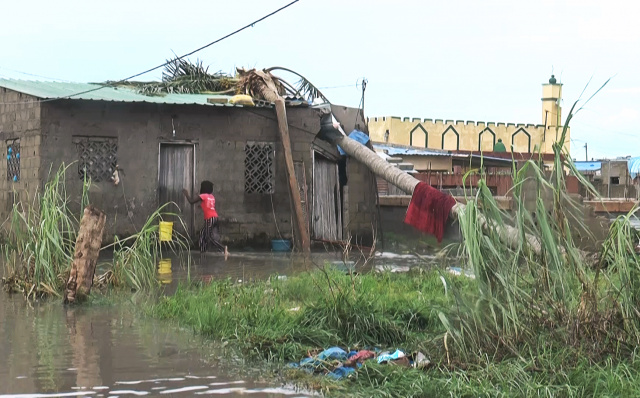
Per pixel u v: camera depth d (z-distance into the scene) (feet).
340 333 30.66
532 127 153.99
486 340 26.91
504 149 148.46
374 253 65.72
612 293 27.86
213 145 67.51
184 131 66.74
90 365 27.20
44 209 42.88
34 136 63.62
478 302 27.71
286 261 58.44
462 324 27.76
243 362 27.84
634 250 28.30
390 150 125.39
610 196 106.32
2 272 49.85
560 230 28.30
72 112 63.67
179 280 46.60
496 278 27.86
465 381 24.07
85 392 24.11
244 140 68.33
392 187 86.22
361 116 76.18
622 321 27.37
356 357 26.99
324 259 60.44
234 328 31.40
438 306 31.89
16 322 34.40
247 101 67.72
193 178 67.21
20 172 66.44
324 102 73.72
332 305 32.19
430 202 58.34
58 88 70.54
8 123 68.95
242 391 24.35
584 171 142.92
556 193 28.09
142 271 44.52
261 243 68.54
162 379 25.59
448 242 63.26
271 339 29.30
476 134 150.61
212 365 27.37
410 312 33.09
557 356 25.38
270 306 35.14
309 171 69.82
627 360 25.53
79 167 63.87
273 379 25.73
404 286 41.45
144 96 69.26
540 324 27.35
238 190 68.08
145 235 45.73
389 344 30.35
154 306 37.24
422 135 147.23
